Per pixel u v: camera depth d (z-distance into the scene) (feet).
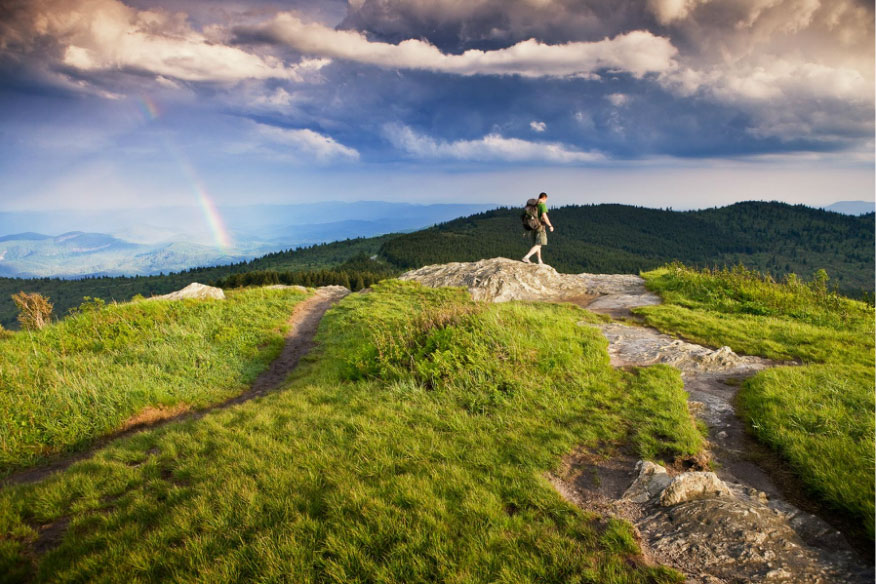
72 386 35.68
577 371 31.09
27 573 15.62
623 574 13.32
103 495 20.53
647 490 17.83
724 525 14.98
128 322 56.18
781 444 20.56
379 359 35.01
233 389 41.98
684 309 54.03
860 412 22.50
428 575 13.80
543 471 19.80
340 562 14.47
